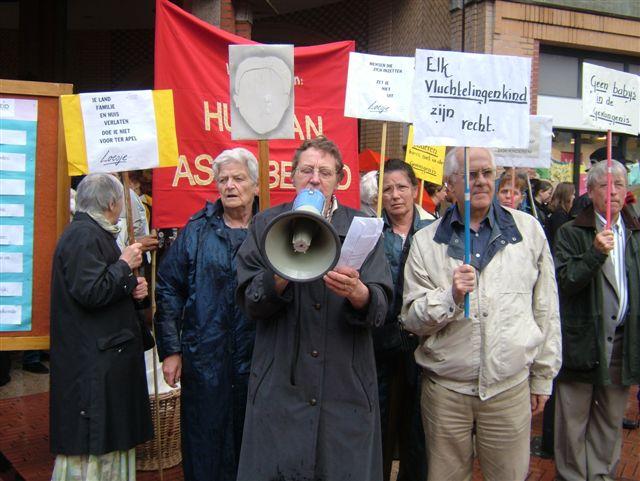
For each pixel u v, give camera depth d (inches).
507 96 111.1
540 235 117.3
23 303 138.1
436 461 116.0
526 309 113.3
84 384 121.6
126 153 135.0
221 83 169.2
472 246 115.0
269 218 100.7
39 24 400.5
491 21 359.9
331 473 93.3
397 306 132.5
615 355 152.7
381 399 134.3
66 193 139.4
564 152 407.2
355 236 85.5
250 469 94.8
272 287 91.3
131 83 511.5
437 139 109.9
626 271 151.2
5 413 207.8
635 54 408.2
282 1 434.3
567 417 156.5
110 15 475.2
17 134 136.6
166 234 226.7
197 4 319.9
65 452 121.0
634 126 150.8
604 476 157.4
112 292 121.6
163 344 128.3
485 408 112.0
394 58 147.9
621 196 148.6
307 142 101.7
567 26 379.2
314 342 94.7
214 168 129.2
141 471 168.6
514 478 113.7
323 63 179.3
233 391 123.6
